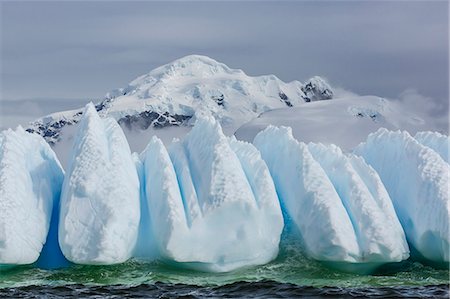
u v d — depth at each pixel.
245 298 37.66
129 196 42.38
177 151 46.53
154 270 42.09
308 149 49.38
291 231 44.34
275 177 46.88
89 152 43.16
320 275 41.75
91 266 41.75
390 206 43.06
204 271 41.84
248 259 41.91
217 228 41.25
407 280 41.41
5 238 40.03
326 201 42.00
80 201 41.62
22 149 45.34
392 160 47.25
